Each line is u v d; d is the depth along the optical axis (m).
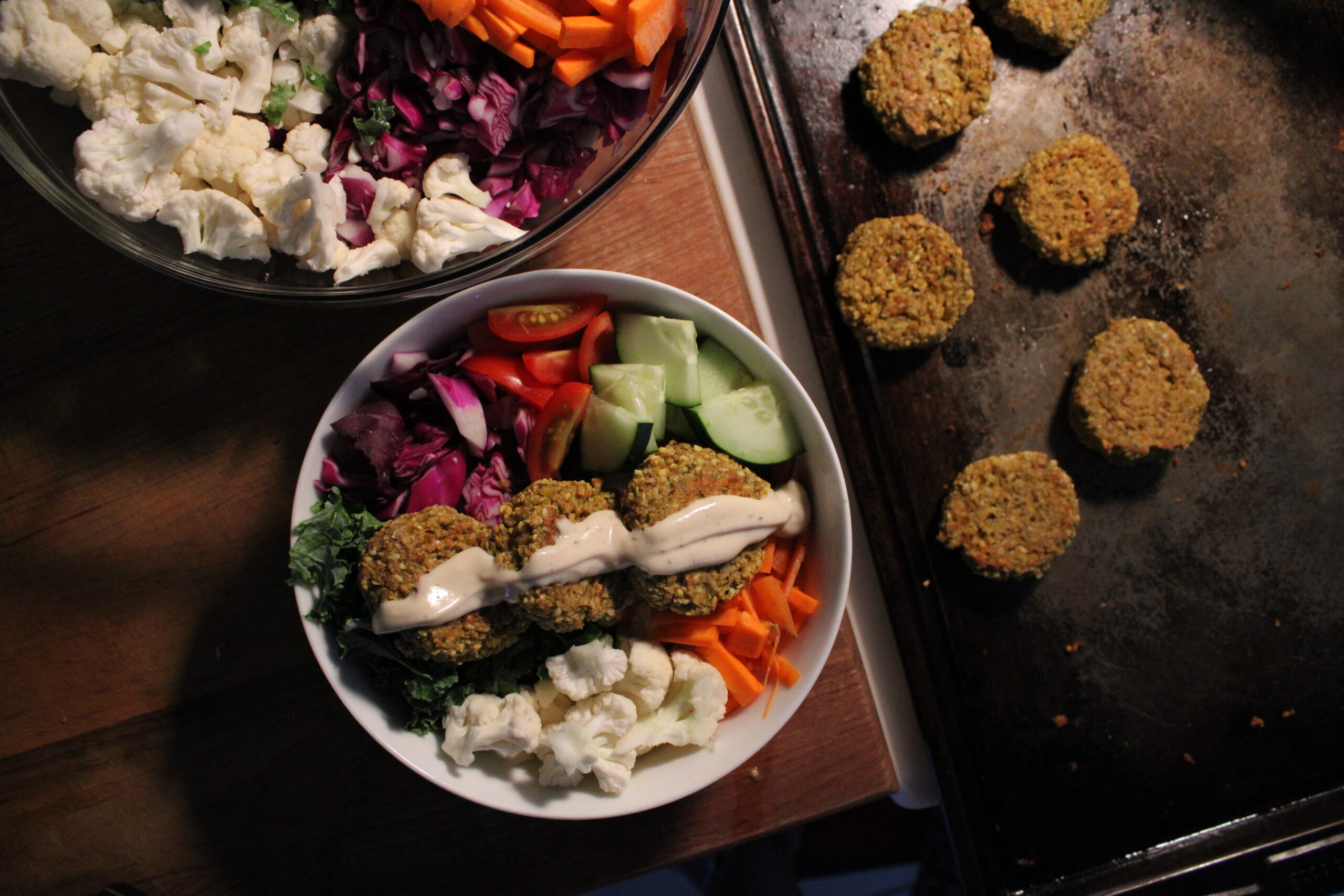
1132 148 0.46
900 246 0.44
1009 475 0.45
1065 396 0.46
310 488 0.37
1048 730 0.46
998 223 0.46
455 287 0.37
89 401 0.41
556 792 0.37
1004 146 0.46
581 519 0.36
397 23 0.35
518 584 0.36
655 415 0.38
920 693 0.46
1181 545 0.46
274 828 0.42
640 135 0.38
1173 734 0.47
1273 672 0.47
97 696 0.42
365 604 0.36
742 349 0.38
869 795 0.43
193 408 0.41
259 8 0.36
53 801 0.42
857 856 0.56
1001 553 0.45
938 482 0.46
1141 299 0.46
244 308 0.41
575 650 0.37
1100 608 0.46
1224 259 0.46
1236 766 0.47
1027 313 0.46
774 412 0.38
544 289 0.37
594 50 0.36
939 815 0.55
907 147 0.45
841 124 0.45
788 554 0.39
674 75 0.38
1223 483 0.46
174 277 0.36
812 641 0.38
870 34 0.45
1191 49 0.46
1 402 0.41
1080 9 0.45
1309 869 0.46
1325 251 0.46
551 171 0.38
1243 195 0.46
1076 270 0.46
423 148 0.37
